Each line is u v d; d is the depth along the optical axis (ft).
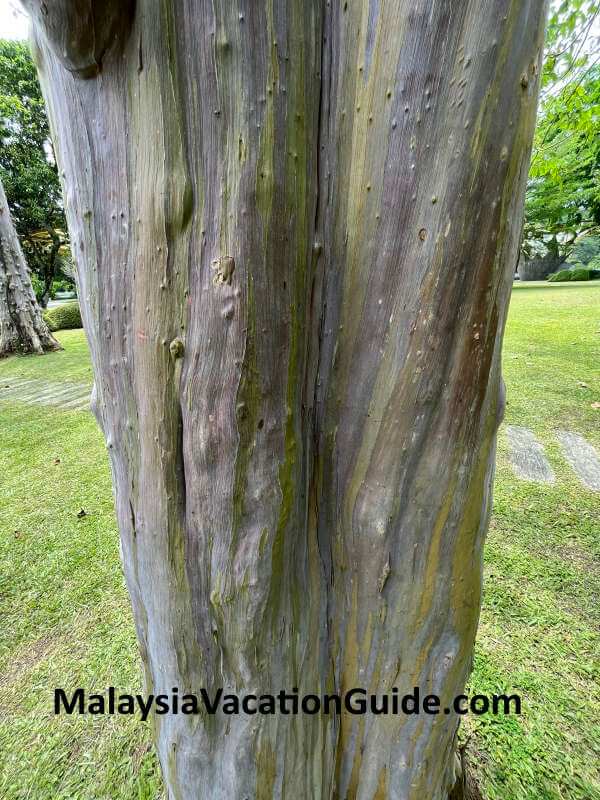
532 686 4.94
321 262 2.08
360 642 2.71
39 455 11.11
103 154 1.79
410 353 2.03
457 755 3.76
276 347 1.92
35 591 6.57
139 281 1.87
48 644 5.71
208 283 1.79
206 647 2.37
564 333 20.43
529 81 1.73
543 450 10.03
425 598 2.44
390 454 2.21
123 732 4.62
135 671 5.29
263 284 1.81
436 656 2.62
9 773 4.31
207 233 1.74
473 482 2.24
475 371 2.01
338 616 2.74
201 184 1.70
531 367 15.57
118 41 1.58
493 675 5.06
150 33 1.56
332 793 3.22
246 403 1.91
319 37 1.80
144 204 1.76
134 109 1.67
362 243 2.03
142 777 4.21
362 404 2.23
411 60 1.72
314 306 2.12
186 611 2.30
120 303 1.96
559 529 7.44
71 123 1.83
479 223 1.82
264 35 1.60
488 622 5.75
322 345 2.24
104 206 1.86
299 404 2.15
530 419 11.56
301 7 1.68
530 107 1.78
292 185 1.79
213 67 1.59
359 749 3.07
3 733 4.67
